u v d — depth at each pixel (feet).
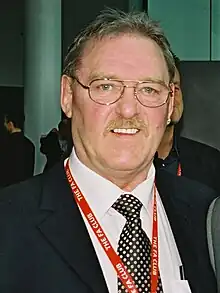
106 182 5.40
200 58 22.63
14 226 5.13
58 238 5.15
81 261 5.09
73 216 5.32
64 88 5.59
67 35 26.40
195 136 18.17
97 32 5.26
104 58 5.15
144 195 5.49
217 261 5.71
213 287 5.67
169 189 6.18
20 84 27.17
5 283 4.92
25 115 26.76
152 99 5.19
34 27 26.76
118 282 5.13
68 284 4.98
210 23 22.56
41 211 5.29
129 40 5.24
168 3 22.49
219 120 18.11
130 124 5.13
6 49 28.53
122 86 5.10
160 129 5.28
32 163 22.95
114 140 5.16
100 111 5.13
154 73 5.16
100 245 5.26
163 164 10.15
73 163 5.57
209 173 10.67
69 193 5.47
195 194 6.23
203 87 18.34
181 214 5.94
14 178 22.44
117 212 5.39
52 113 26.84
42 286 4.96
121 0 23.98
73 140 5.50
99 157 5.22
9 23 28.19
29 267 5.00
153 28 5.33
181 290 5.38
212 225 5.87
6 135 22.90
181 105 9.68
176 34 22.56
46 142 17.17
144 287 5.16
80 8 25.81
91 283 5.00
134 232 5.34
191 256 5.70
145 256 5.29
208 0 22.49
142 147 5.21
